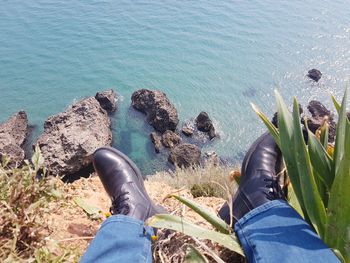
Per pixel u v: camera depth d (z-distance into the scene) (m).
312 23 35.91
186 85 25.20
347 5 41.09
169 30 34.88
